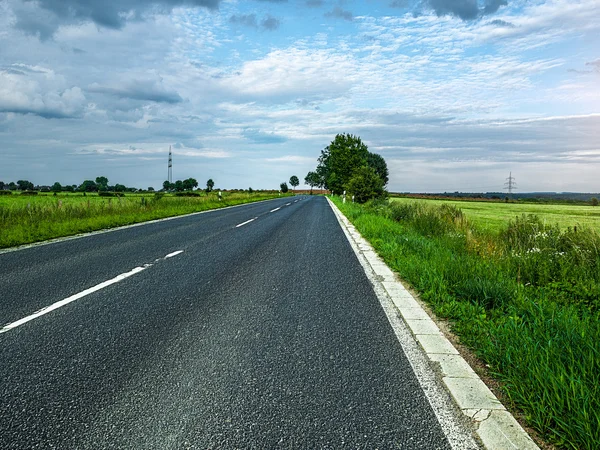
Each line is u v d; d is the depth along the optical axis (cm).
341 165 5959
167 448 224
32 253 867
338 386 301
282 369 329
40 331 404
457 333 427
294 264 796
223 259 831
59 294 542
